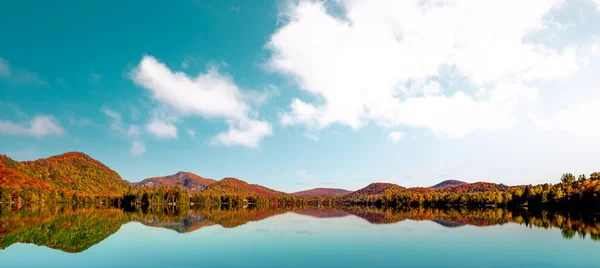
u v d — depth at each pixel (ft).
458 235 179.63
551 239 163.02
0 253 127.85
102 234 183.42
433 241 158.30
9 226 221.25
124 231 197.88
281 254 127.44
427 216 336.49
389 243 153.28
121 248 138.31
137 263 111.96
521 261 116.67
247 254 126.52
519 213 372.38
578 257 123.13
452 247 142.31
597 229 203.10
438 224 243.19
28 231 194.08
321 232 194.90
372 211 485.15
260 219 302.25
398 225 238.68
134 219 287.48
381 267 108.47
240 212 447.01
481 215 343.46
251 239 164.55
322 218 318.45
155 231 198.08
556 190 511.40
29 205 600.39
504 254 128.47
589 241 157.07
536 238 166.81
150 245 145.69
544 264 112.78
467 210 474.90
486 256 125.18
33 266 108.47
